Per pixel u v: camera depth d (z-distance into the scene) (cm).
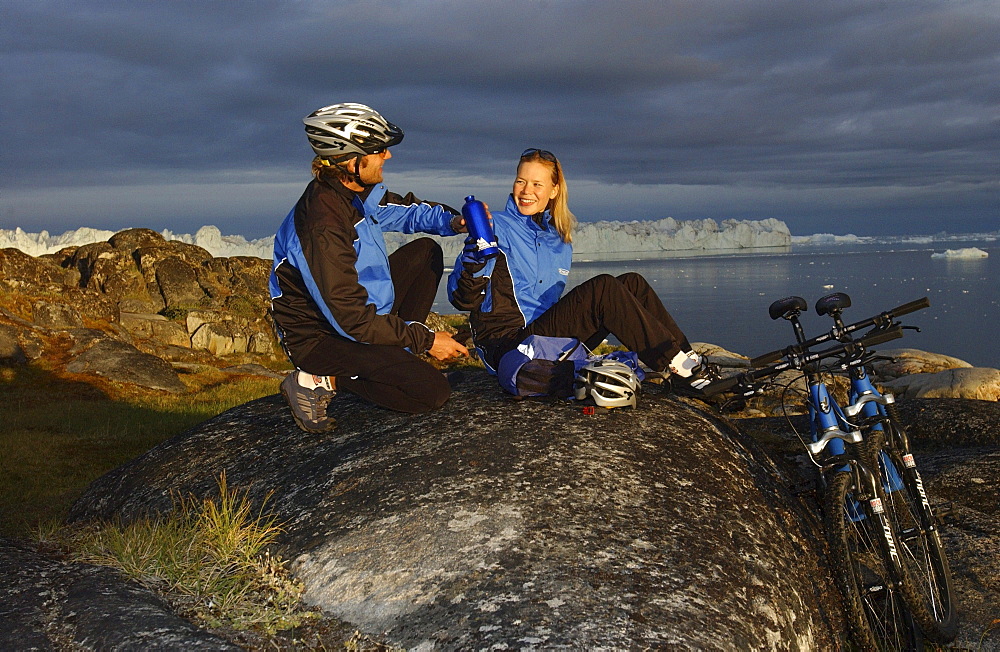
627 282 456
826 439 393
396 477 387
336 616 318
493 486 368
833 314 414
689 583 314
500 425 425
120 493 482
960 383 1152
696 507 369
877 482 369
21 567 334
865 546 380
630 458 394
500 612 291
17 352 2141
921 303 388
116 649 273
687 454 411
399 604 313
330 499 385
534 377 445
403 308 488
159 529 384
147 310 3328
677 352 423
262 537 369
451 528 344
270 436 492
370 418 475
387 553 338
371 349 440
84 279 3462
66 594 313
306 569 345
